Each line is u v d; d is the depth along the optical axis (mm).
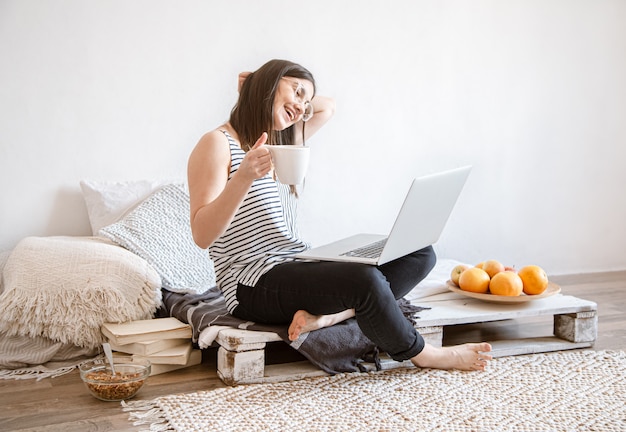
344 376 2113
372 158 3453
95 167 2963
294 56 3248
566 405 1923
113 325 2244
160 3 2992
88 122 2934
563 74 3766
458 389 2021
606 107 3877
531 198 3785
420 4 3449
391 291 2047
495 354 2322
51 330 2246
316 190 3367
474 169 3648
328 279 1962
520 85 3688
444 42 3518
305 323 2010
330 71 3322
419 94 3502
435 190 2074
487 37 3594
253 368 2064
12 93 2814
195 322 2209
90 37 2898
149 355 2145
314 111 2477
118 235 2576
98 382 1918
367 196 3471
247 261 2117
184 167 3113
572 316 2426
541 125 3756
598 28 3807
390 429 1766
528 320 2787
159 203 2758
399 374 2133
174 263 2590
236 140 2115
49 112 2873
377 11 3373
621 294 3332
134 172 3027
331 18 3295
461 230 3668
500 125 3676
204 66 3094
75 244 2393
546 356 2311
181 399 1928
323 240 3412
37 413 1870
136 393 2006
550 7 3693
